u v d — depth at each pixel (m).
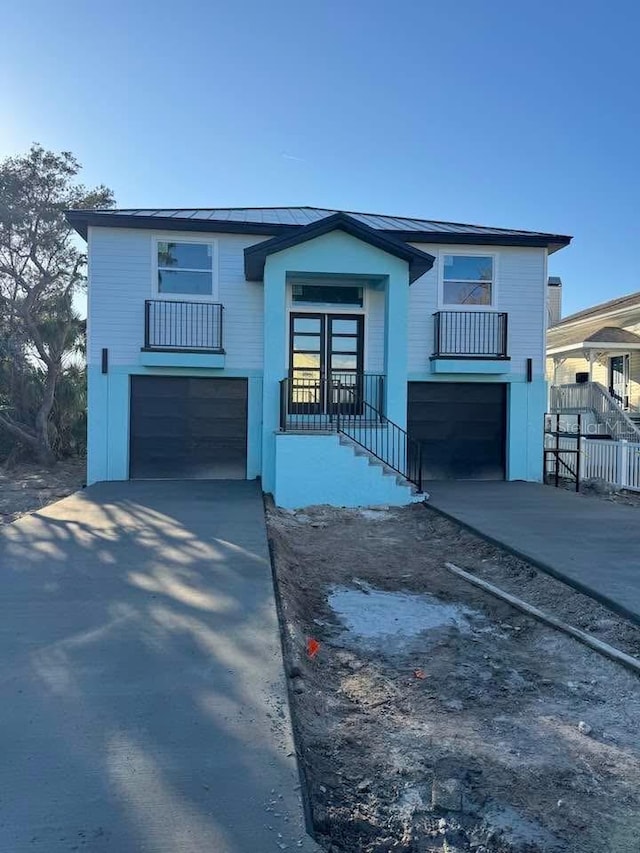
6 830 2.57
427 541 9.07
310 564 7.76
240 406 14.23
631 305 18.30
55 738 3.25
